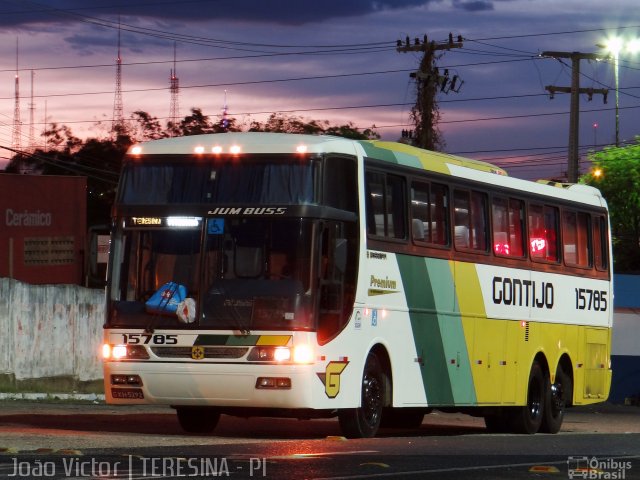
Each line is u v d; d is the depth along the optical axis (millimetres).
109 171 78125
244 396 21219
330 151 21922
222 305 21328
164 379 21516
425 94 69000
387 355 23516
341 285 21781
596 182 95562
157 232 21922
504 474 16000
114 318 21859
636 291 60469
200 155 22109
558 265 31078
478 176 27406
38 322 41375
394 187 23953
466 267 26531
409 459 17688
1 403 34969
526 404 29312
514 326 28688
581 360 32406
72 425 25172
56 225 59719
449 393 25781
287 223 21391
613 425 37469
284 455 17516
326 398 21469
